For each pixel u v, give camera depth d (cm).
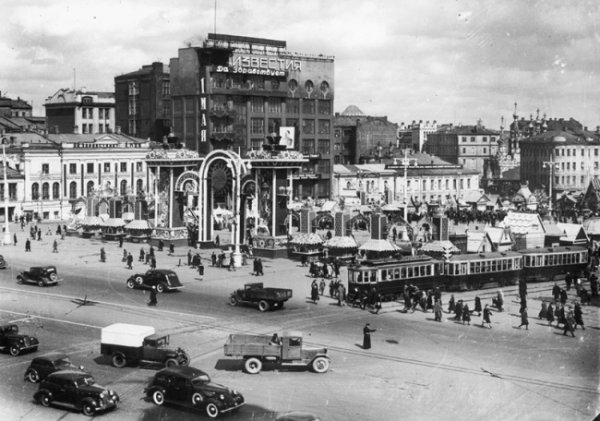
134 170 15450
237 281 7406
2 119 16600
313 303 6297
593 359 4653
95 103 19012
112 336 4400
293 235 9462
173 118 15688
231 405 3638
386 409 3756
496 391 4044
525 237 9400
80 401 3700
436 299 5722
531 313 6047
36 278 7081
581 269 8062
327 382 4150
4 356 4659
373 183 17288
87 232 11250
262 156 9500
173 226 10500
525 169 19400
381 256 8400
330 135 16725
